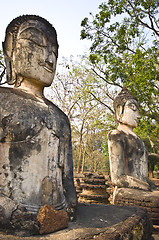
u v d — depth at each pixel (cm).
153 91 982
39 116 302
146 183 602
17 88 324
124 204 561
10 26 346
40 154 294
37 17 342
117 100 702
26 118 290
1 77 505
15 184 274
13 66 344
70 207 315
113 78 1120
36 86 343
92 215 341
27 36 330
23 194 274
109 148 636
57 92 1816
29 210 267
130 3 979
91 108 1877
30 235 249
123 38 1051
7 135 278
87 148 2339
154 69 957
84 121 1898
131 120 674
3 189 271
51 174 304
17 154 279
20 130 283
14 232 249
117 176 612
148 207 534
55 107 355
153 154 1100
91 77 1731
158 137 1254
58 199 305
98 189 767
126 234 285
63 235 250
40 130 298
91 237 251
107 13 984
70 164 356
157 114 1078
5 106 287
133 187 592
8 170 275
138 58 977
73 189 343
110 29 1024
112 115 1736
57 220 268
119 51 1088
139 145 652
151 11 966
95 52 1088
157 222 528
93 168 2342
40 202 282
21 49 329
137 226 328
